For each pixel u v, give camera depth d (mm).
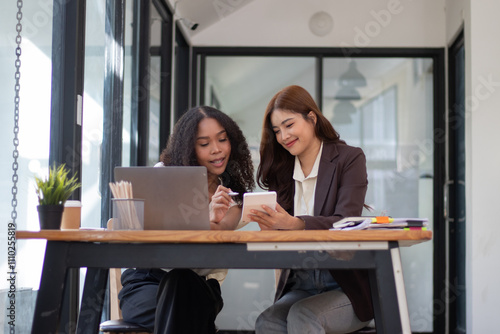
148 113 4266
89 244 1827
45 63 2766
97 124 3402
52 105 2834
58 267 1823
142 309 2410
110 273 2873
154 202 2027
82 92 2971
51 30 2818
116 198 1961
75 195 2857
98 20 3404
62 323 2844
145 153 4215
